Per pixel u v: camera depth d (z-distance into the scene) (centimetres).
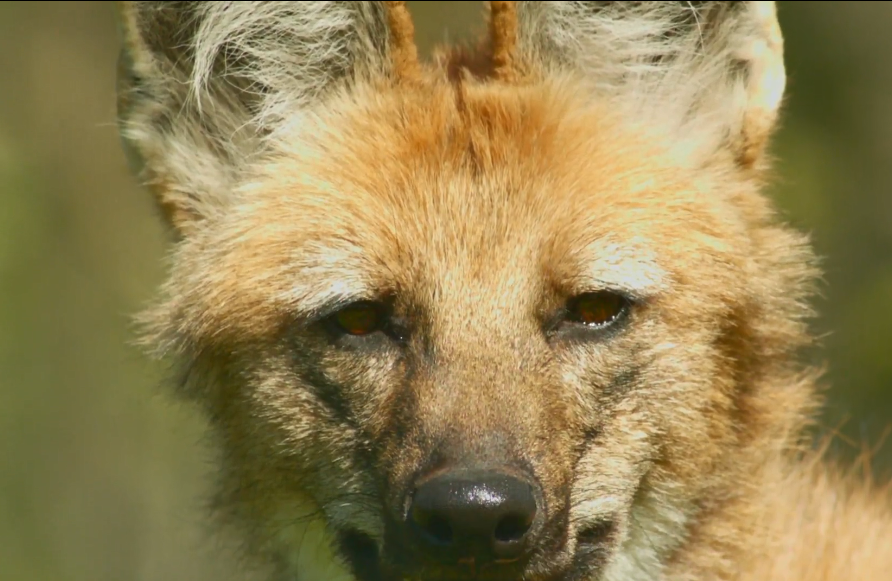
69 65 1434
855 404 1270
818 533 775
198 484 1245
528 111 743
